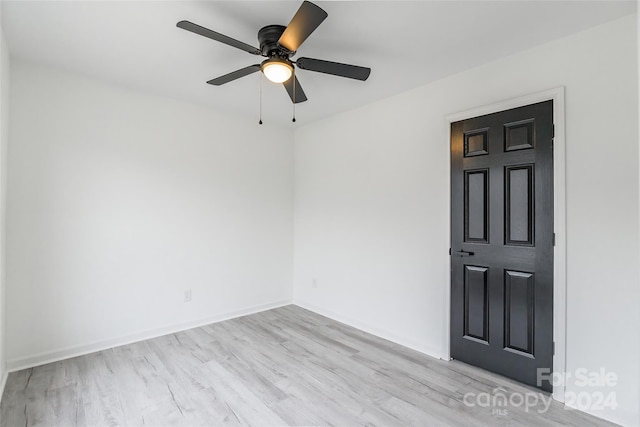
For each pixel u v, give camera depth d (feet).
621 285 6.34
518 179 7.73
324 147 12.98
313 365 8.66
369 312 11.14
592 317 6.66
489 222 8.23
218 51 7.77
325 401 7.05
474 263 8.53
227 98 10.85
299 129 14.21
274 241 13.78
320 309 13.08
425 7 6.03
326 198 12.87
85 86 9.21
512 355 7.86
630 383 6.23
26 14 6.30
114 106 9.72
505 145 7.93
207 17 6.40
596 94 6.63
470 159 8.59
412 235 9.90
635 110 6.20
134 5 6.03
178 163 11.03
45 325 8.63
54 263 8.76
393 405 6.92
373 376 8.11
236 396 7.20
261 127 13.34
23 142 8.30
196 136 11.44
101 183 9.52
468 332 8.67
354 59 8.07
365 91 10.12
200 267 11.59
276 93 10.41
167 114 10.78
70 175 9.00
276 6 6.04
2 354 7.57
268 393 7.33
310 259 13.60
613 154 6.44
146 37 7.16
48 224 8.66
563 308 7.01
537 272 7.43
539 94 7.32
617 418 6.35
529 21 6.46
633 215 6.22
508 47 7.48
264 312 13.20
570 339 6.94
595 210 6.63
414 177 9.86
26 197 8.34
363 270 11.37
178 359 8.94
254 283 13.15
